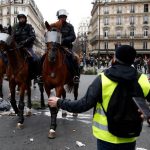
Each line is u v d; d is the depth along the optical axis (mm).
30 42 8531
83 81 22016
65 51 8047
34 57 8438
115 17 94375
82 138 7234
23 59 8148
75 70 8578
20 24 8750
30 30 8727
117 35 94562
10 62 8109
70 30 8445
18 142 6863
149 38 91062
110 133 3293
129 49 3367
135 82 3334
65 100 3533
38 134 7496
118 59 3398
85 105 3377
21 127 7977
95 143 6875
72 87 9031
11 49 7953
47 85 7812
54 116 7258
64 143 6836
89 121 8945
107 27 95375
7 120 8844
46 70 7668
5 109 10086
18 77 8094
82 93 14969
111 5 94500
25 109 10289
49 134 7191
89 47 125812
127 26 93500
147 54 90812
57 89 7680
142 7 91688
